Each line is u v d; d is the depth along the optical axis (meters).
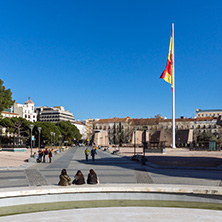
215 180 18.48
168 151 67.94
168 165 29.58
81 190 12.98
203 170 25.16
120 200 12.59
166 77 73.50
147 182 17.41
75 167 27.97
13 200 11.80
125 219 9.57
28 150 72.62
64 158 43.53
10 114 122.62
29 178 19.33
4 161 36.00
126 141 172.38
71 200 12.56
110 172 23.16
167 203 12.06
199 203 12.05
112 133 180.50
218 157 46.25
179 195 12.62
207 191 12.87
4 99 64.31
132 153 62.25
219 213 10.36
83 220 9.47
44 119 177.75
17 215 10.13
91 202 12.21
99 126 186.50
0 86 64.44
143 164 30.45
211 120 150.50
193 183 17.09
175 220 9.46
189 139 92.50
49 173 22.56
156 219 9.58
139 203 12.05
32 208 11.23
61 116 175.88
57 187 13.09
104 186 13.37
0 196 11.85
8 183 16.94
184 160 38.31
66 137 116.56
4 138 68.25
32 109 148.12
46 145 96.88
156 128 165.00
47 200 12.35
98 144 134.75
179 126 158.38
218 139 116.31
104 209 10.93
